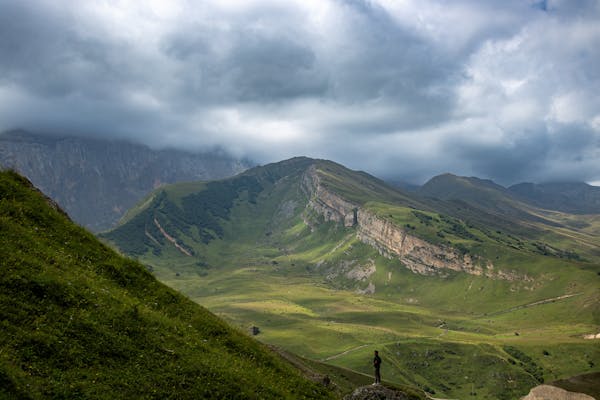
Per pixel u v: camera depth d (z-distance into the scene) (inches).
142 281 1895.9
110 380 1202.6
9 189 1792.6
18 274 1322.6
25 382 1031.6
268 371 1838.1
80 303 1395.2
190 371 1422.2
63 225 1851.6
